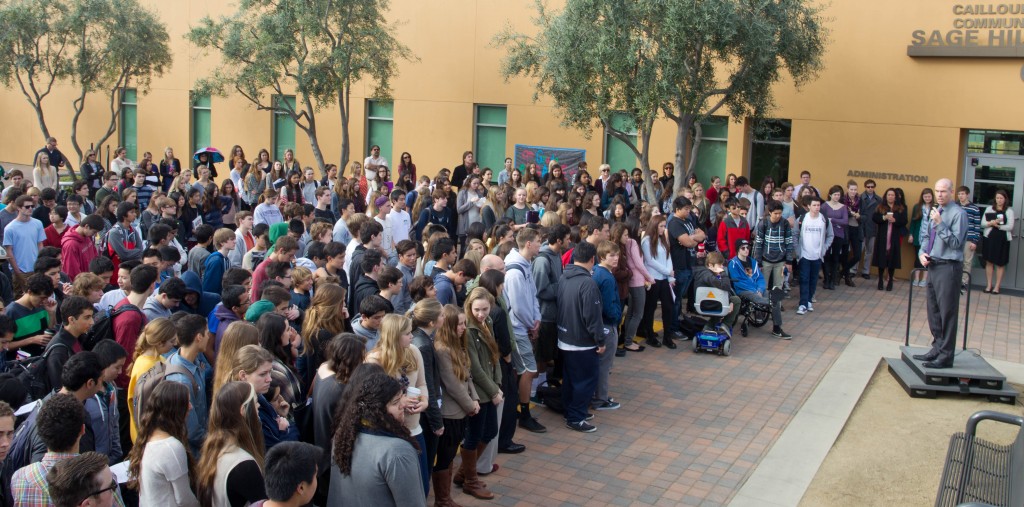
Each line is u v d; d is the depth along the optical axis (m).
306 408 6.09
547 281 9.30
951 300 10.20
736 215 13.22
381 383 4.72
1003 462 6.47
